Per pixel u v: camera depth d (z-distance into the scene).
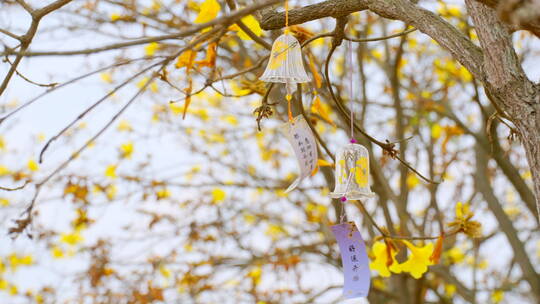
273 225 6.98
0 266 6.42
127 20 4.47
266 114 2.56
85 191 4.79
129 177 5.53
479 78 1.97
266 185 6.75
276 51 2.34
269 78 2.33
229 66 5.07
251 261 6.24
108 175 5.29
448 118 6.00
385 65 6.28
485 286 6.70
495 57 1.91
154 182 5.62
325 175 4.87
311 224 6.80
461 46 2.01
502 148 5.91
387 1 2.13
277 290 6.19
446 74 6.67
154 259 6.16
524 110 1.86
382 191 5.39
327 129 6.36
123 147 5.49
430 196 5.82
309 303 6.20
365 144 5.25
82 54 1.55
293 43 2.34
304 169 2.25
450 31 2.04
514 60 1.91
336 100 2.68
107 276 6.08
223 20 1.42
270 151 7.20
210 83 2.81
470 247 6.90
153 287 5.94
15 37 2.05
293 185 2.25
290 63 2.34
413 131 6.23
